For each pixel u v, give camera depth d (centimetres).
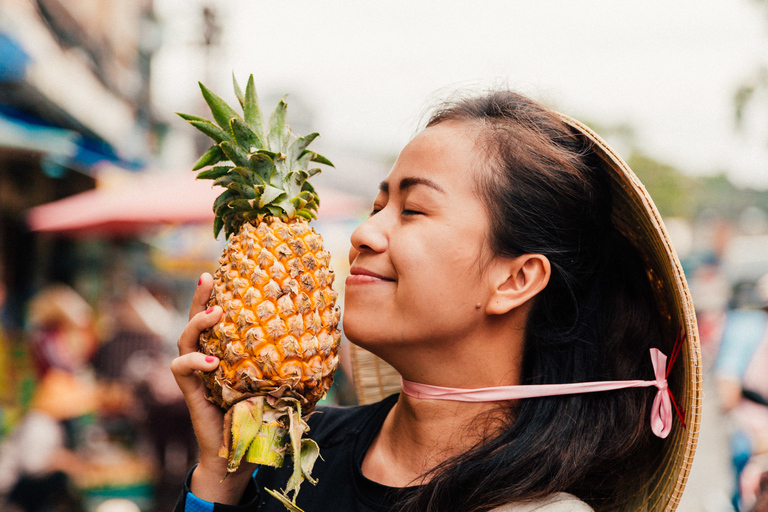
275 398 134
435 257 149
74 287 1013
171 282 1370
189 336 143
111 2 1266
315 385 138
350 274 163
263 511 167
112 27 1284
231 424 136
